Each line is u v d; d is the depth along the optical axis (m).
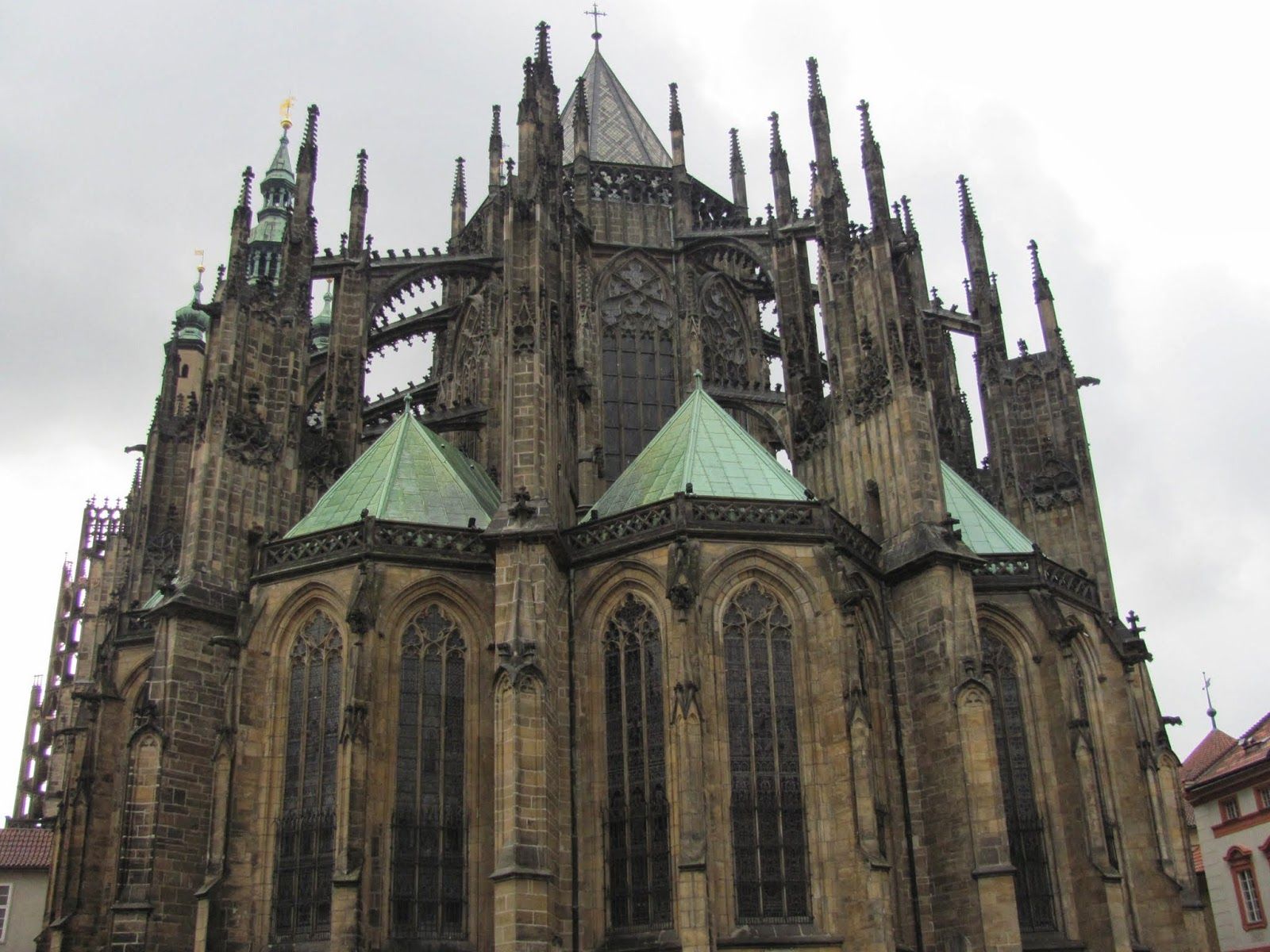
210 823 55.53
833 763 55.47
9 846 94.00
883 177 73.06
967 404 88.50
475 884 55.41
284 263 75.31
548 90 76.00
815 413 75.38
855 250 73.44
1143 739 68.12
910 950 56.00
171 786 60.53
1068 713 62.41
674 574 56.56
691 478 62.31
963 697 59.50
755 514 59.56
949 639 61.19
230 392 69.81
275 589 60.22
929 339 83.81
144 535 86.31
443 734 57.81
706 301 89.56
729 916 52.97
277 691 58.81
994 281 85.25
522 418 61.78
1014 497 79.38
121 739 74.12
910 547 64.38
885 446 68.31
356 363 76.62
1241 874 89.00
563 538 61.72
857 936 52.38
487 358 82.56
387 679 57.25
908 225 87.38
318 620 59.72
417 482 65.00
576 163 90.25
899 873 58.38
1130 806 65.62
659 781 55.59
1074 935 59.53
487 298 83.38
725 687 56.69
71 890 69.38
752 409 80.50
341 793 53.59
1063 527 78.00
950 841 58.38
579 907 54.81
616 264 87.50
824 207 75.88
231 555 67.12
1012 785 62.91
